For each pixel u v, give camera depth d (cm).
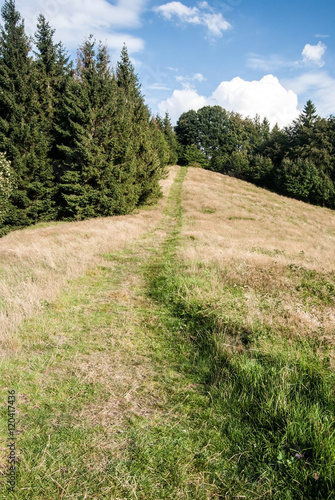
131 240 1248
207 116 6925
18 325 459
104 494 207
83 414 285
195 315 505
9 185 1770
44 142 1942
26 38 2070
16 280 683
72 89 1908
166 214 2245
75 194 1969
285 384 305
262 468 224
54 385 326
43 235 1341
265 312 507
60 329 465
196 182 4072
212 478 222
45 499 203
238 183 4516
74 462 231
